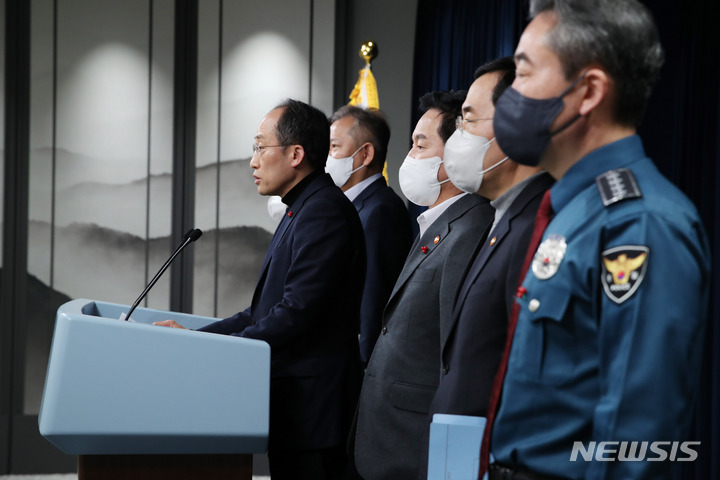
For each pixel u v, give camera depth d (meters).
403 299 1.82
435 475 1.28
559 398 1.03
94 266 5.11
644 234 0.95
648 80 1.07
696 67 3.01
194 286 5.15
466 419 1.27
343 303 2.13
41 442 5.01
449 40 4.71
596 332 1.00
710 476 2.90
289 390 2.03
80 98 5.13
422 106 2.02
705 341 2.95
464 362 1.32
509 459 1.08
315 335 2.08
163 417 1.58
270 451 2.07
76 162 5.11
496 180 1.48
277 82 5.18
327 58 5.20
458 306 1.41
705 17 3.00
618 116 1.07
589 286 1.00
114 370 1.56
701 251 0.95
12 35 5.07
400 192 5.16
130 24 5.18
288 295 2.02
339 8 5.18
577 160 1.10
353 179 2.81
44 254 5.07
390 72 5.20
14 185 5.05
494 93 1.47
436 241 1.82
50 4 5.11
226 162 5.19
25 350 5.03
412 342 1.77
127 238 5.13
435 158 1.94
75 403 1.52
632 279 0.94
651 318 0.93
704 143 2.97
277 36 5.20
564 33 1.06
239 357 1.65
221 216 5.18
